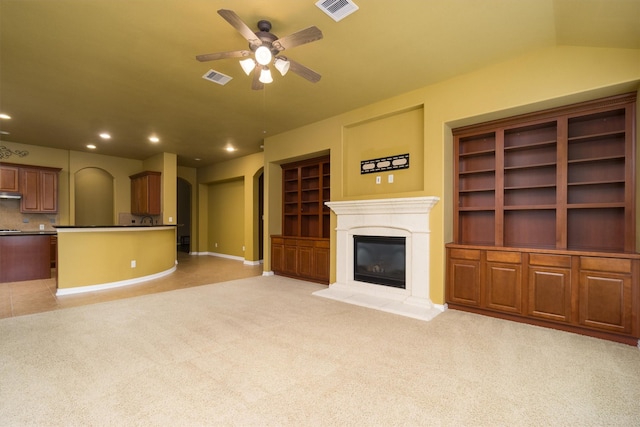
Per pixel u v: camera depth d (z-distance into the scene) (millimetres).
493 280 3414
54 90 3834
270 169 6152
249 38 2379
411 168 4152
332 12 2428
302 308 3840
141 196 7617
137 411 1789
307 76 2803
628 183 2902
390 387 2053
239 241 8570
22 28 2588
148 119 4965
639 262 2637
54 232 6152
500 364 2361
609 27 2404
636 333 2639
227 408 1820
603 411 1793
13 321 3350
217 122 5145
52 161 6926
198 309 3801
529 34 2744
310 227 6094
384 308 3758
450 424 1687
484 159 3908
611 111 3023
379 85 3783
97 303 4074
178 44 2863
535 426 1667
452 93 3613
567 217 3229
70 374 2207
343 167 4785
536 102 3084
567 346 2678
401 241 4090
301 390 2016
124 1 2273
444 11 2418
